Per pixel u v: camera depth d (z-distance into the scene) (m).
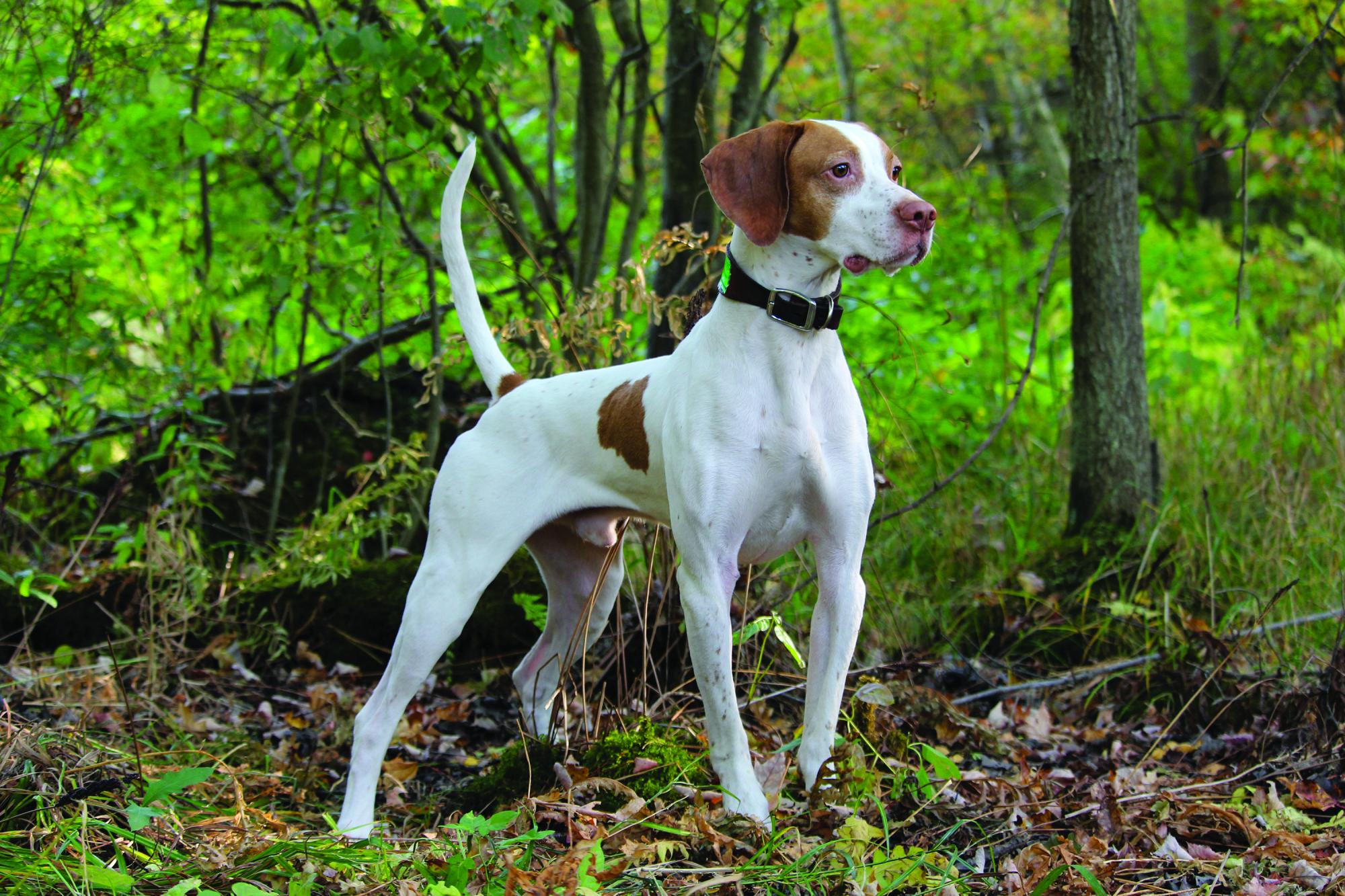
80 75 4.47
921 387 5.48
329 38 4.25
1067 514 4.86
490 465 3.23
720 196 2.76
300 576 4.64
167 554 4.31
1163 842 2.81
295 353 6.16
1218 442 5.19
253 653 4.46
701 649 2.82
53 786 2.76
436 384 4.27
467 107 5.18
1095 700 4.00
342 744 3.75
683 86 4.92
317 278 4.98
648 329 4.73
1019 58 11.31
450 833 2.80
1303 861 2.60
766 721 3.63
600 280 4.32
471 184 5.62
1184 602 4.35
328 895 2.42
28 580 3.72
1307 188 8.57
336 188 5.36
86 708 3.52
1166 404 5.79
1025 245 9.88
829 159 2.70
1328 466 4.88
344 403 5.89
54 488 5.08
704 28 4.77
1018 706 3.97
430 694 4.31
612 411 3.15
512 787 3.20
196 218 5.61
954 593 4.66
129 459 5.11
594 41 5.23
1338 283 6.88
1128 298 4.62
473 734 3.98
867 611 4.44
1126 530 4.64
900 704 3.57
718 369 2.82
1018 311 7.11
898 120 4.57
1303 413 5.23
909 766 3.05
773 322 2.79
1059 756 3.56
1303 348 5.97
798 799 3.10
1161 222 9.88
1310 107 8.80
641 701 3.63
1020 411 5.79
